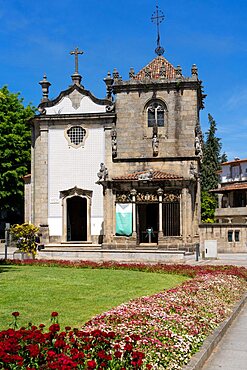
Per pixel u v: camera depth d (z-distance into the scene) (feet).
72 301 51.93
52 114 139.95
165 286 65.67
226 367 32.37
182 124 135.33
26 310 46.57
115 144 136.56
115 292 59.00
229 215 201.16
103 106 138.82
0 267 89.76
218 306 49.73
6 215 196.34
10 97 184.75
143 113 137.18
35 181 140.05
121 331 34.17
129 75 138.82
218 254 144.36
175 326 37.42
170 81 135.54
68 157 138.92
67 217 138.62
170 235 127.85
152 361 28.99
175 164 134.31
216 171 279.49
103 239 130.72
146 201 127.65
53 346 26.86
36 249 113.91
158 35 146.51
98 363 26.00
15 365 24.14
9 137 174.40
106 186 129.59
